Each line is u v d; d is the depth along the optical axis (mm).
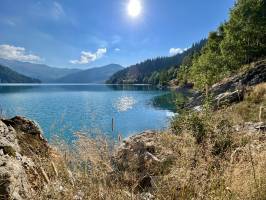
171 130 8633
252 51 39312
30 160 3975
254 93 17391
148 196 4141
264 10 40656
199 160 4363
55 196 3180
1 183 2916
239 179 3840
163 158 5633
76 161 4324
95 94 85688
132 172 5375
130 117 30703
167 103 47156
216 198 3516
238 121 10055
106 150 4594
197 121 7469
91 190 3539
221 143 5969
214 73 41125
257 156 4395
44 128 18438
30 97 66562
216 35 56406
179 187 3938
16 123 5430
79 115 30391
